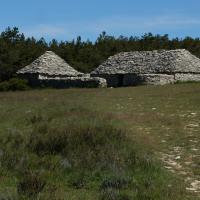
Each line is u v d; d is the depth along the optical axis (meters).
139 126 22.97
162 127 22.64
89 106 32.81
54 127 19.84
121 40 126.94
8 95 50.47
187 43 130.88
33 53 102.50
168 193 11.28
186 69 73.94
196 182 12.80
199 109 29.97
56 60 86.31
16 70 95.56
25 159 13.96
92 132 17.16
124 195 10.74
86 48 116.38
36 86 79.75
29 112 29.06
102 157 14.15
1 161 13.62
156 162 14.62
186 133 20.69
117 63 80.06
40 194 10.45
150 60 77.25
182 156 16.03
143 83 70.81
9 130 20.69
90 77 74.88
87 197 10.87
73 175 12.81
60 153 15.22
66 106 31.92
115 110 30.72
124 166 13.49
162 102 35.56
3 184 11.74
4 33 109.94
